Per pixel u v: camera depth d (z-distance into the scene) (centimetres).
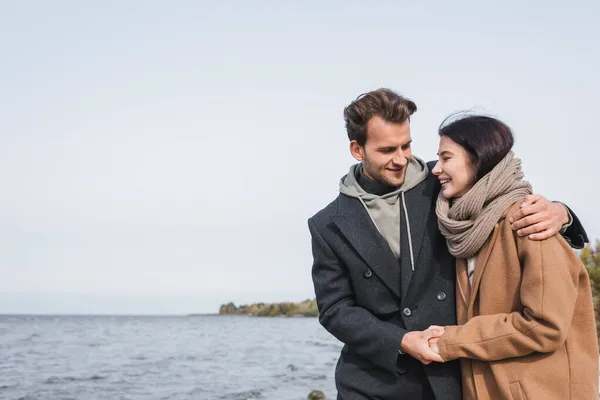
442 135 299
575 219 293
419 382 315
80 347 3784
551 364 269
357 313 327
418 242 321
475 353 276
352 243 331
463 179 290
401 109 315
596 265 1241
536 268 266
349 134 336
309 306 14275
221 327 8738
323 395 1574
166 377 2122
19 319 13562
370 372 330
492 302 284
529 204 276
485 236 282
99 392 1747
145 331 6894
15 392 1742
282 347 3891
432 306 316
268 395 1667
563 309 260
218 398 1619
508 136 288
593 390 267
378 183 338
